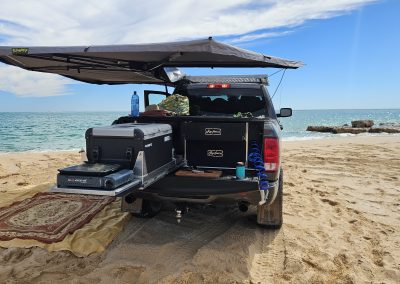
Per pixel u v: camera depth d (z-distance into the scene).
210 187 3.64
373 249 4.07
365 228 4.73
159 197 3.90
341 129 34.34
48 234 4.14
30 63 4.89
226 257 3.68
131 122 4.18
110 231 4.30
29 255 3.76
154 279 3.27
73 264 3.59
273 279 3.34
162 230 4.50
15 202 5.41
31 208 5.09
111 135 3.22
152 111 4.25
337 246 4.13
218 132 3.92
